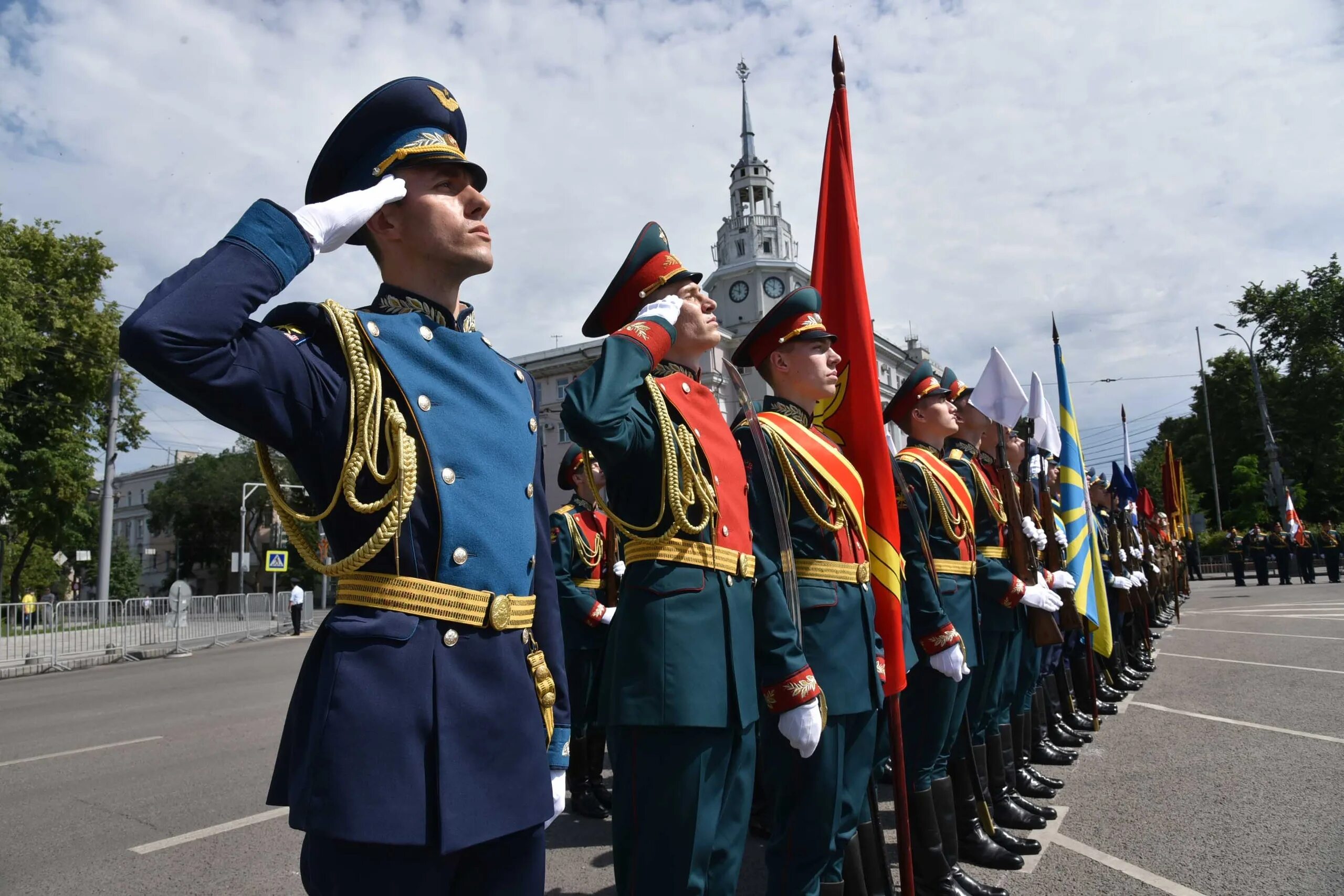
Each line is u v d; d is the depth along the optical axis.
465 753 1.63
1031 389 7.07
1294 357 36.19
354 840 1.51
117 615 17.62
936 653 3.62
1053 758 5.56
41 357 22.78
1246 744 5.73
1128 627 9.12
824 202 3.95
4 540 25.52
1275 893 3.39
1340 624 12.19
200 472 51.56
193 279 1.53
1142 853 3.90
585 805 5.12
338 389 1.72
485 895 1.71
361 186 1.96
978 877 3.78
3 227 23.19
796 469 3.16
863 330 3.69
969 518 4.43
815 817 2.92
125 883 3.91
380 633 1.64
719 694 2.47
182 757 6.59
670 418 2.70
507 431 1.90
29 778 6.05
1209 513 41.06
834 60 4.05
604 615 5.17
